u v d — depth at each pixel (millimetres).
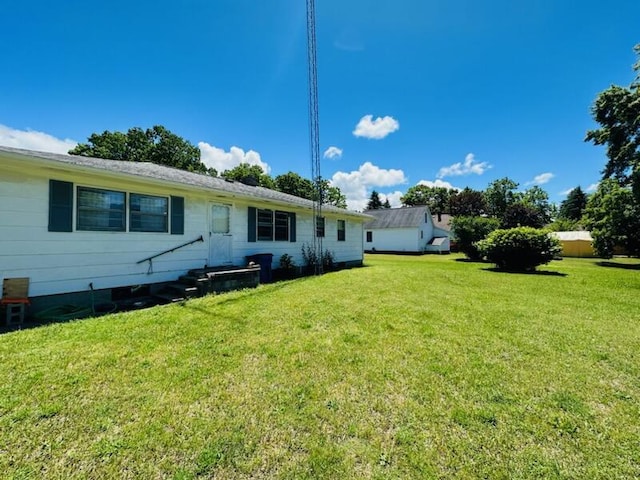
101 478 1657
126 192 6328
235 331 4148
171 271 7125
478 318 5012
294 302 5953
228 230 8547
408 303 6035
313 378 2850
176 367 3016
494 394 2605
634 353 3559
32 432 2000
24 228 5043
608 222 17109
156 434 2014
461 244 18906
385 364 3180
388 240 28547
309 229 11914
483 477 1704
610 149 16156
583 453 1901
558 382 2840
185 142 34125
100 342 3652
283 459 1823
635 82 14406
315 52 9828
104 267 5996
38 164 4820
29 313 5051
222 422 2158
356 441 1993
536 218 25031
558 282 9242
